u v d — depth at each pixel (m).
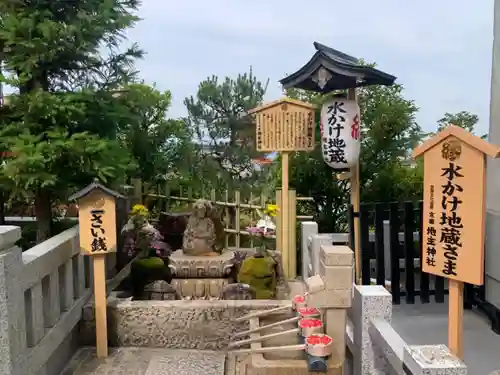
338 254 3.59
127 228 6.21
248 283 5.33
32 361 3.38
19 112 4.91
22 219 7.06
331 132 4.95
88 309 4.70
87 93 4.99
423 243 2.98
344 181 7.31
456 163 2.78
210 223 5.80
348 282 3.59
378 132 6.92
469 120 7.02
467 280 2.75
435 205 2.90
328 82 4.82
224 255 5.73
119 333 4.70
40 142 4.55
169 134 8.21
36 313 3.56
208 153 10.39
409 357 2.49
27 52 4.77
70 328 4.30
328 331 3.65
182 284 5.49
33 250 3.79
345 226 7.64
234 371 4.19
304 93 7.57
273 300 4.87
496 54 4.61
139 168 7.42
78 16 5.07
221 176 9.77
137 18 5.34
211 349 4.68
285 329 4.56
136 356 4.48
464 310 4.82
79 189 5.15
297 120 6.14
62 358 4.23
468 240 2.75
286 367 3.63
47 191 5.18
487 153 2.62
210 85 10.55
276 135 6.18
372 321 3.30
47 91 5.12
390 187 7.01
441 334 4.12
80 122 5.21
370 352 3.33
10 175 4.34
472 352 3.81
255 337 4.26
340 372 3.57
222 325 4.68
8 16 4.79
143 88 6.70
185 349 4.68
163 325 4.70
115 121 5.47
